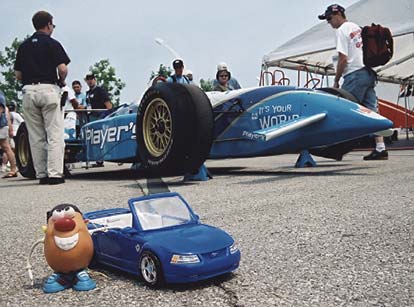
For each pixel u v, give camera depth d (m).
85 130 6.95
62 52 5.91
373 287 1.84
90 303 1.83
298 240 2.53
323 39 10.96
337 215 3.04
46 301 1.87
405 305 1.67
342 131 5.36
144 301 1.82
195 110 4.93
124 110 6.50
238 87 7.39
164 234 1.98
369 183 4.36
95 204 3.95
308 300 1.75
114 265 2.14
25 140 7.15
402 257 2.17
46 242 1.95
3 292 2.00
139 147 5.41
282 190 4.23
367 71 6.47
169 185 5.07
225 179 5.45
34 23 5.99
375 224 2.76
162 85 5.09
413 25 9.73
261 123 5.74
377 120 5.24
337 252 2.29
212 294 1.85
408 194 3.64
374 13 10.37
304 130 5.49
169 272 1.87
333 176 5.11
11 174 8.00
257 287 1.90
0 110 7.87
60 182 5.98
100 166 9.88
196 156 4.99
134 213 2.05
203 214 3.30
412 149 10.57
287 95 5.59
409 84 17.08
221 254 1.92
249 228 2.84
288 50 11.49
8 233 3.05
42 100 5.84
